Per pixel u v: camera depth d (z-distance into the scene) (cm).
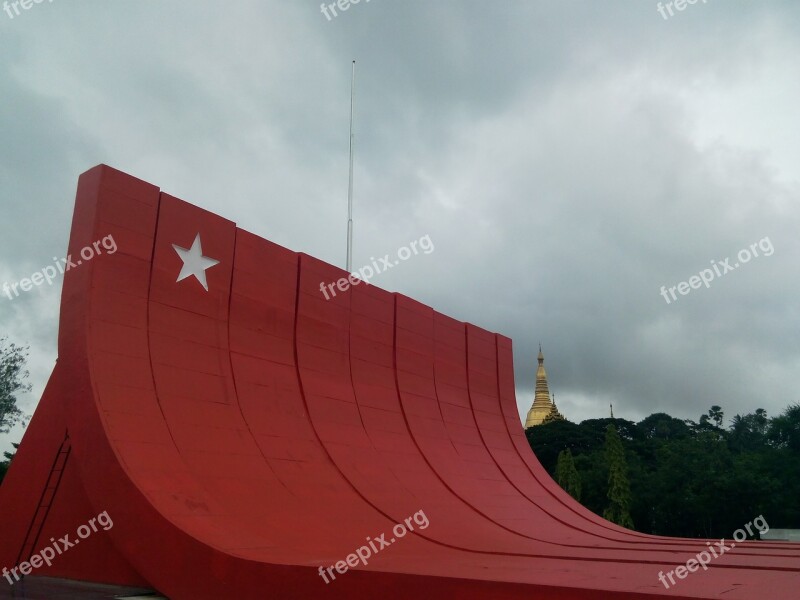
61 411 1460
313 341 1925
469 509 1997
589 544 1762
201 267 1614
